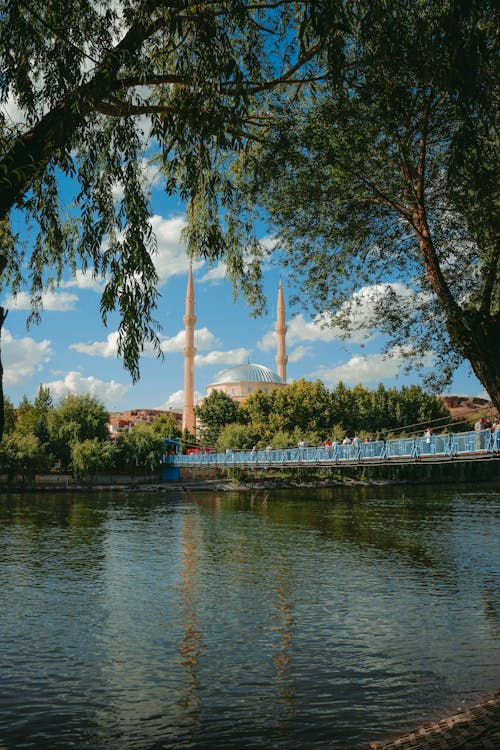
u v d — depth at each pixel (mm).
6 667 11367
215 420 98438
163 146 8414
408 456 33188
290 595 17453
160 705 9430
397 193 11406
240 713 9023
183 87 8266
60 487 73875
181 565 22734
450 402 149625
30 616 15273
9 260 9914
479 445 27312
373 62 8414
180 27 7277
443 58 7668
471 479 100312
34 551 26062
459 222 11344
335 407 97500
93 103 7289
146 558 24375
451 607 15703
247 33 9078
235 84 7887
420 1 8391
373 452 37344
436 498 57625
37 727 8617
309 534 31422
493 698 9266
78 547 27312
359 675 10641
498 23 7855
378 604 16172
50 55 7488
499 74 7816
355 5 8195
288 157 10594
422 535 30094
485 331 10117
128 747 7922
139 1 7398
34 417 80312
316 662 11438
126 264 7734
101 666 11406
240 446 88188
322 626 14047
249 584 19141
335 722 8586
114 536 31203
